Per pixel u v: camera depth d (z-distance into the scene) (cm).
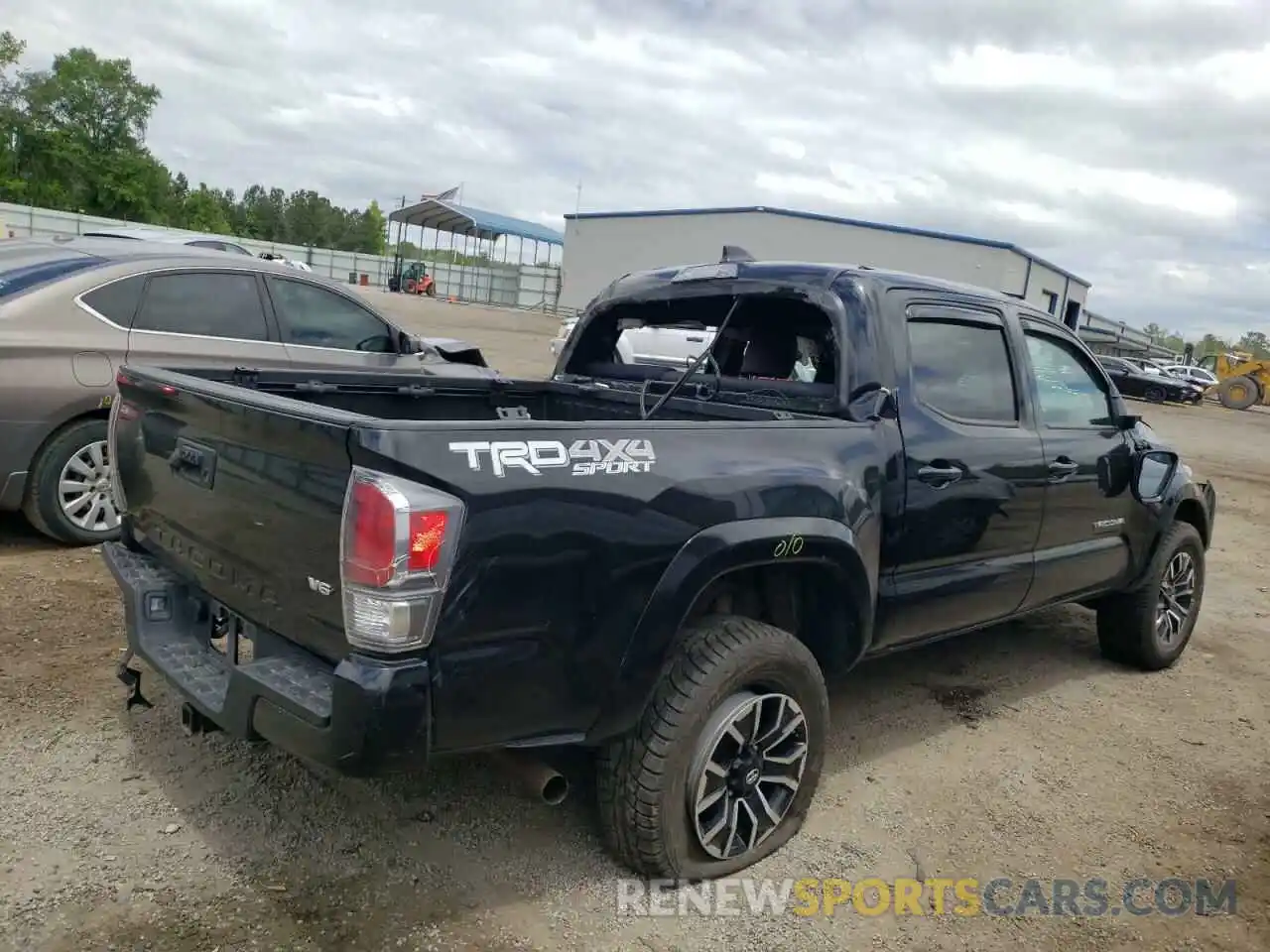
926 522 370
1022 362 427
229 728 268
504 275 6022
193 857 298
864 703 470
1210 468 1681
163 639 317
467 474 240
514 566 247
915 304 384
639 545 271
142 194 6606
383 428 230
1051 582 447
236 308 613
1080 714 478
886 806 371
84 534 565
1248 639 634
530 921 283
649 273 451
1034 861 342
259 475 267
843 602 342
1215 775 421
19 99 6238
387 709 231
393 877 297
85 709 382
